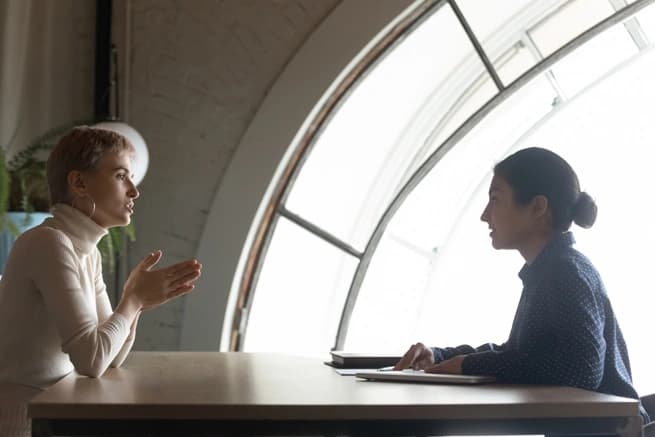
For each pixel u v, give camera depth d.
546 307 1.94
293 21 4.52
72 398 1.55
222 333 4.55
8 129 4.47
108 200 2.15
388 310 19.72
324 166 9.64
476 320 20.30
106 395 1.60
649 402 2.24
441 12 8.66
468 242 20.03
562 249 2.08
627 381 2.04
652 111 18.30
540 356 1.90
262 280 10.18
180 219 4.59
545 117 17.42
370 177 9.65
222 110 4.56
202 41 4.57
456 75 9.07
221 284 4.55
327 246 9.96
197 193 4.58
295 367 2.29
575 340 1.89
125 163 2.18
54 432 1.49
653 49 15.85
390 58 9.12
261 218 4.62
